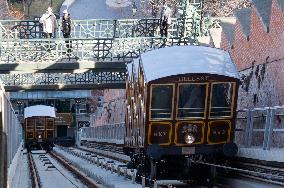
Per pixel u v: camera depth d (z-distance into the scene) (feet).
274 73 62.03
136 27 102.53
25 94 237.04
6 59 95.40
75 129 264.11
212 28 96.58
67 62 96.53
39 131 179.11
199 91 56.85
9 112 59.00
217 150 57.16
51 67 96.43
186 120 56.80
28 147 180.04
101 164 85.76
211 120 57.06
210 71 56.65
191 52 60.03
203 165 59.57
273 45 62.34
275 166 48.55
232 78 56.95
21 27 111.34
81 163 99.81
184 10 99.86
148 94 56.29
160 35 99.96
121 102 152.05
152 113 56.44
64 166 104.58
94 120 234.17
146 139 56.54
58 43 95.86
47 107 182.50
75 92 240.53
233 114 57.52
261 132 64.95
